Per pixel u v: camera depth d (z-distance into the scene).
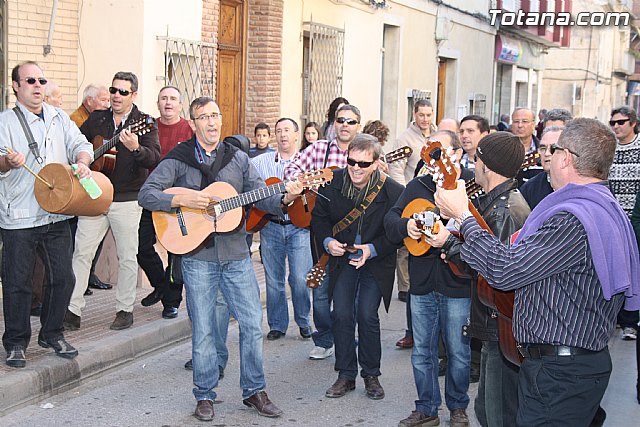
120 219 7.22
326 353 7.30
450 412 5.75
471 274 4.52
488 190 4.73
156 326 7.44
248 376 5.84
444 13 18.78
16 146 6.05
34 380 5.96
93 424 5.64
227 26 11.84
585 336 3.55
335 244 6.03
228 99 12.06
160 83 9.66
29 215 6.07
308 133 10.54
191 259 5.61
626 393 6.75
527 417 3.66
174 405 6.04
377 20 15.48
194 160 5.66
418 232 5.09
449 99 20.23
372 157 5.90
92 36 9.52
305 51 13.48
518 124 8.34
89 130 7.37
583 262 3.53
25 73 6.06
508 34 25.03
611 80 40.62
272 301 7.74
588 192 3.63
